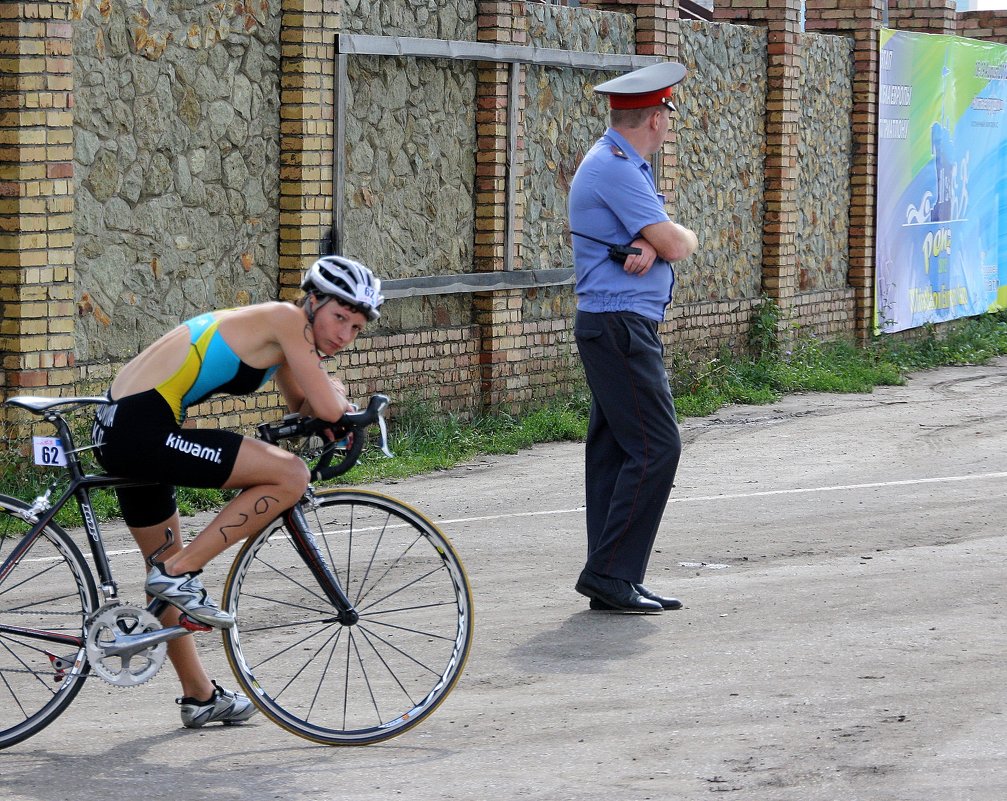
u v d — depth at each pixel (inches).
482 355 652.7
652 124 368.5
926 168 967.6
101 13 493.7
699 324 780.0
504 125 649.0
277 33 553.6
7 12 459.2
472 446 609.6
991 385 839.7
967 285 1031.6
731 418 708.0
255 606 366.6
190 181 530.0
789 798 243.4
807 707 292.4
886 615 362.6
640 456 366.3
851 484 539.8
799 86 847.7
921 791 245.4
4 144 463.5
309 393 263.0
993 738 271.9
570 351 701.9
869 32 902.4
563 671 321.4
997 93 1053.2
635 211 361.4
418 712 280.1
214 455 262.5
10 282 467.5
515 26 649.6
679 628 354.6
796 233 863.1
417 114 616.1
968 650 331.3
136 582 393.7
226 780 256.2
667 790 248.1
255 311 264.1
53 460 269.9
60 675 271.4
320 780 256.1
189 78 525.3
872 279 924.0
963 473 561.6
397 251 611.5
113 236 505.4
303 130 556.4
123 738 281.0
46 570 289.0
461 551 437.1
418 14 611.5
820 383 806.5
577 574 411.5
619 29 725.9
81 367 490.6
